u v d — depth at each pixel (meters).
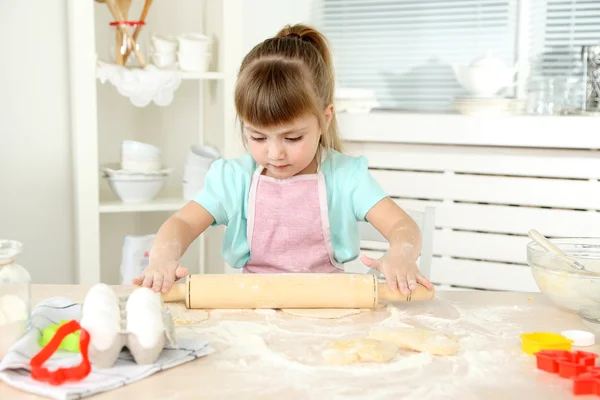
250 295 1.15
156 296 0.96
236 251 1.58
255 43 2.68
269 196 1.54
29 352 0.90
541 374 0.90
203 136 2.64
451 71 2.70
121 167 2.34
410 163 2.44
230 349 0.97
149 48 2.33
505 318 1.13
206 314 1.13
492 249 2.40
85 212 2.22
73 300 1.21
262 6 2.68
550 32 2.62
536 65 2.64
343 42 2.79
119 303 0.97
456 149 2.39
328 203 1.54
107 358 0.87
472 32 2.68
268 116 1.29
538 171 2.32
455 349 0.96
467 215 2.41
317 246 1.56
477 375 0.89
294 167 1.38
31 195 2.48
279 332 1.05
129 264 2.21
